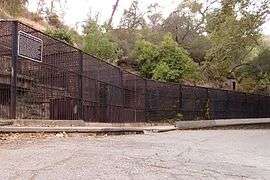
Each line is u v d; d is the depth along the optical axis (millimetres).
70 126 14062
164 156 7969
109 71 18547
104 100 18062
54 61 14266
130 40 37906
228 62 32125
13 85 12102
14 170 5879
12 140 9742
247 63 44125
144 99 22438
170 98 24750
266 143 11812
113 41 35031
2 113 12164
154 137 13633
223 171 6469
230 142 12102
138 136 14047
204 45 41250
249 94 32969
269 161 7824
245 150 9758
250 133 17359
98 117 17484
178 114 25266
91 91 16797
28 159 6891
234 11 26172
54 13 34656
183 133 16969
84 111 16219
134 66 34219
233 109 30625
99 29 32844
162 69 32156
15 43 12125
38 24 30312
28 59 12781
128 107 20641
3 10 26469
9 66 12320
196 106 26844
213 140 12781
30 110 13070
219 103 28922
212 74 37031
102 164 6617
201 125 24734
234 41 28266
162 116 24016
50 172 5797
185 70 32969
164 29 42312
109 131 14875
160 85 23953
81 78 15758
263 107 35031
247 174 6289
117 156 7648
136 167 6477
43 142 9664
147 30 40156
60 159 6980
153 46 33969
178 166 6758
